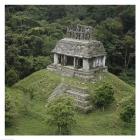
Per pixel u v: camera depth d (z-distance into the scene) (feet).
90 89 130.62
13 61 159.63
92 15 283.38
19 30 203.82
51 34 219.61
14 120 114.73
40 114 119.85
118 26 239.91
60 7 288.10
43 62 177.58
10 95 128.57
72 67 145.48
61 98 112.37
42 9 270.26
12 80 148.97
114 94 135.33
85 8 297.53
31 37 189.98
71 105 108.78
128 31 248.73
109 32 224.53
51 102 118.73
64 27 239.91
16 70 159.22
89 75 137.49
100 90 123.24
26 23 218.38
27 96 137.18
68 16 280.31
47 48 198.18
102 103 124.06
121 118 115.14
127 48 224.94
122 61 225.15
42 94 136.87
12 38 178.29
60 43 151.02
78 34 147.02
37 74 150.92
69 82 136.77
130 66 230.89
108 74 147.84
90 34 143.84
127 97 126.93
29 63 167.53
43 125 112.47
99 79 139.64
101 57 147.64
